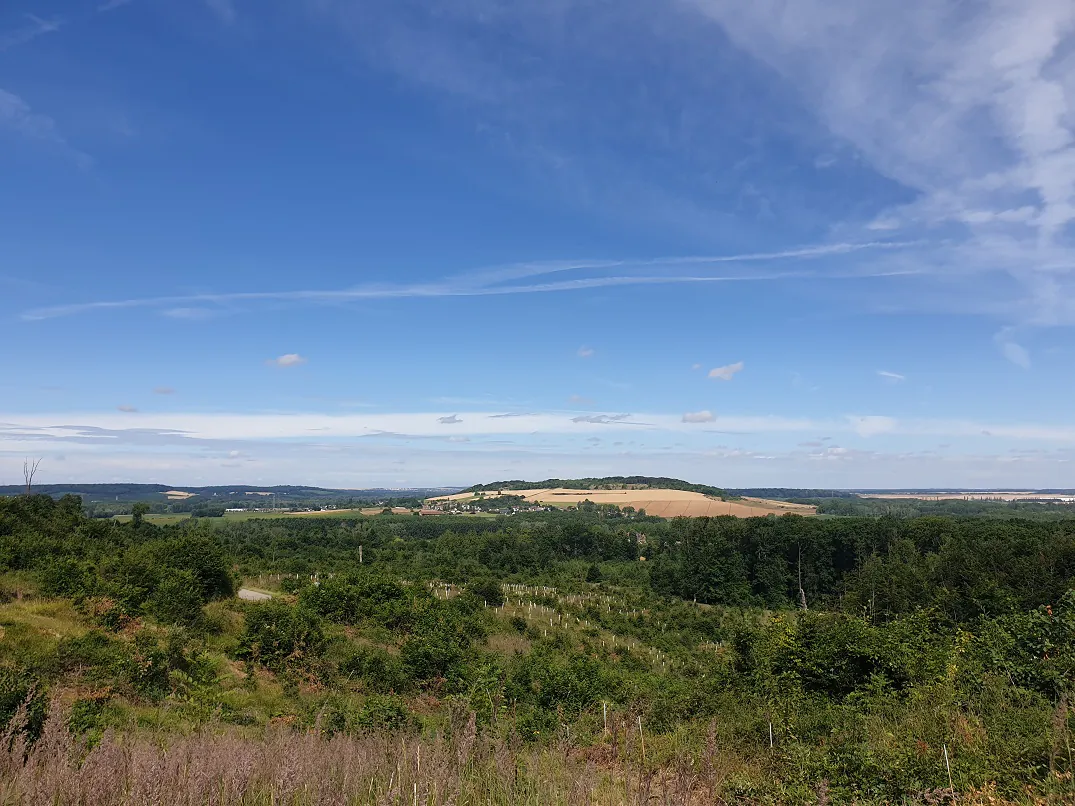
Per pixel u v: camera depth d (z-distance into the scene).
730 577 66.88
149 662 15.98
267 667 21.81
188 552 31.56
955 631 12.30
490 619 37.59
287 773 5.34
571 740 8.91
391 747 6.84
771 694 11.00
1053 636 10.28
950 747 7.24
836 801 6.54
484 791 6.15
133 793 4.91
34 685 9.14
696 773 7.15
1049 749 6.58
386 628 30.02
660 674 30.31
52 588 22.78
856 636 11.72
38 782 5.05
